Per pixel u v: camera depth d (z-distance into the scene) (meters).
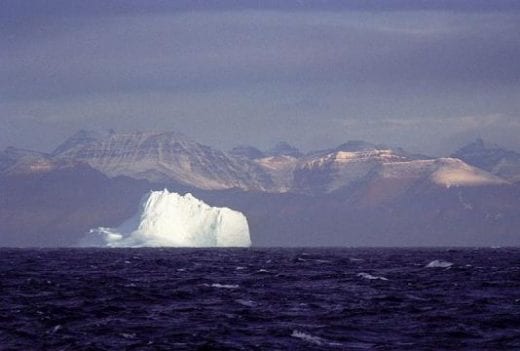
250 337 115.44
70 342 111.62
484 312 139.38
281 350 106.75
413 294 171.50
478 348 108.19
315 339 114.25
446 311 140.62
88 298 165.00
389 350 107.25
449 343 111.44
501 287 188.88
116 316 136.12
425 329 122.12
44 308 143.00
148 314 138.75
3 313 137.75
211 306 150.50
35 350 106.62
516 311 141.12
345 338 115.19
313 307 147.88
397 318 132.62
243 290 180.88
